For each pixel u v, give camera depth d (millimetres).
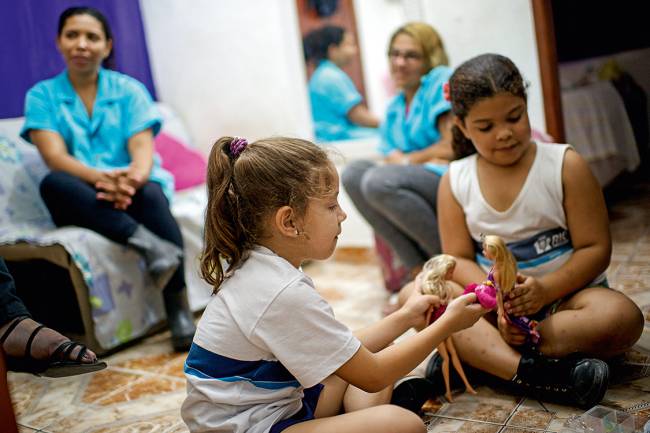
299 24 2637
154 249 1866
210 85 2838
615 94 2297
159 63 2908
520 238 1352
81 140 2043
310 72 2666
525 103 1294
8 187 2082
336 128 2711
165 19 2867
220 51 2779
